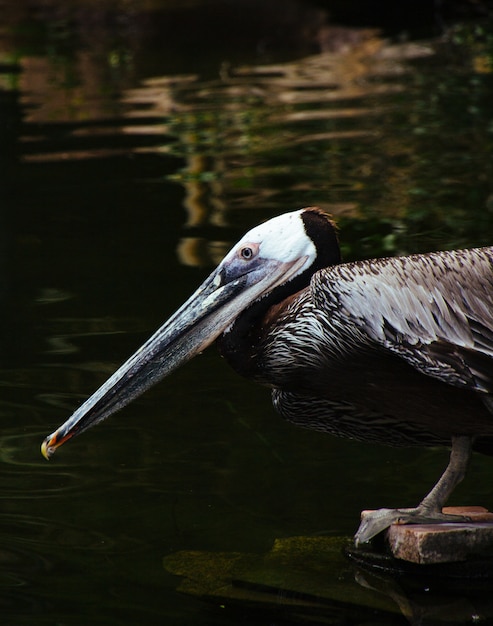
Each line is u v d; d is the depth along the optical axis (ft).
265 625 24.27
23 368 38.32
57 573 25.99
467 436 29.89
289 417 32.40
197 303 31.83
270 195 57.47
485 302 28.94
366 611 25.21
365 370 29.45
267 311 31.60
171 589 25.48
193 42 99.19
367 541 28.02
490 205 54.65
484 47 94.68
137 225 53.62
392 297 28.58
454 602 26.02
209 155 65.26
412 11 108.78
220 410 35.53
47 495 29.89
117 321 42.34
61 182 60.59
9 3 108.47
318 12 105.50
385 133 68.95
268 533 28.19
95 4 107.14
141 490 30.22
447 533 27.40
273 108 75.97
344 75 86.17
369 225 52.34
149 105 77.36
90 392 36.14
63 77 86.28
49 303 44.45
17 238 52.34
